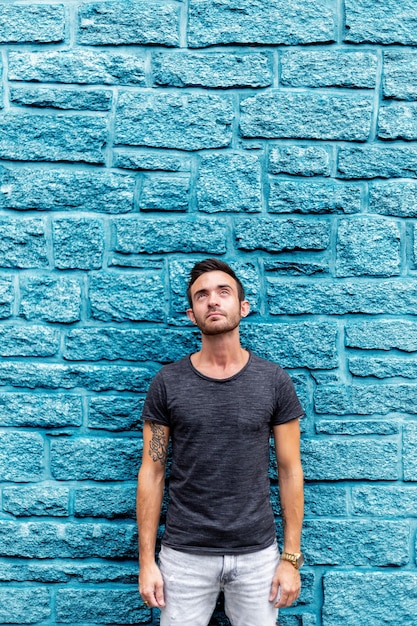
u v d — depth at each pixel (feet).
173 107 9.61
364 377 9.57
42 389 9.52
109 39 9.60
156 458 8.22
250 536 7.87
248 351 8.64
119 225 9.57
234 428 7.89
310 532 9.44
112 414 9.47
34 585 9.40
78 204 9.58
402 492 9.48
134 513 9.42
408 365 9.55
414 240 9.66
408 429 9.51
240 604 8.05
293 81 9.65
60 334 9.57
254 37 9.61
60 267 9.56
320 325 9.54
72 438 9.48
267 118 9.61
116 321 9.57
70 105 9.59
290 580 8.02
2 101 9.61
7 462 9.45
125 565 9.42
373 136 9.66
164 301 9.56
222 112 9.61
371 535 9.43
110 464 9.45
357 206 9.64
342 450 9.50
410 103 9.66
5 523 9.39
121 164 9.57
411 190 9.68
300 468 8.30
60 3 9.63
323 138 9.63
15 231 9.58
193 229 9.57
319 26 9.64
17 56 9.59
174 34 9.61
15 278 9.59
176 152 9.63
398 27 9.65
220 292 8.15
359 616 9.36
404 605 9.37
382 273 9.61
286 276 9.61
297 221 9.61
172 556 8.01
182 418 7.99
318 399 9.53
